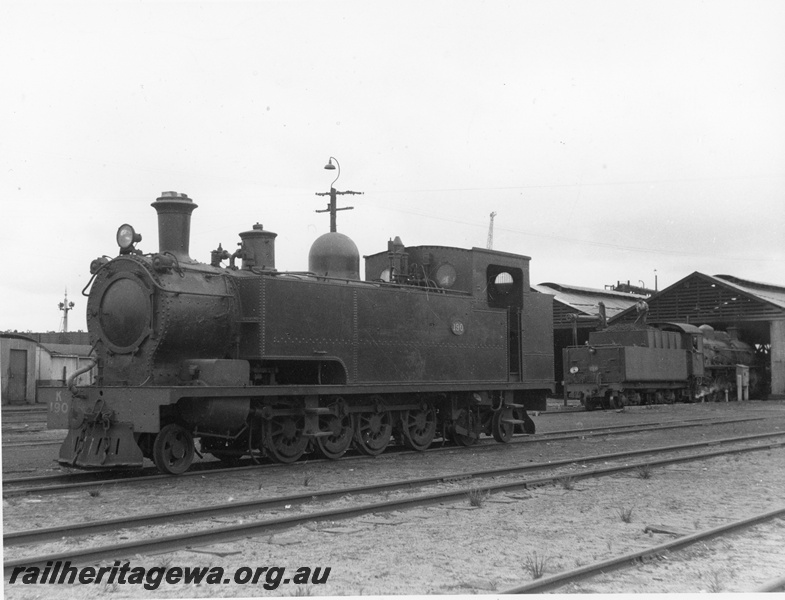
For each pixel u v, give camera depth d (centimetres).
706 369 4325
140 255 1308
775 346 4469
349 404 1519
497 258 1803
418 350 1608
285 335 1383
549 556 753
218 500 1038
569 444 1814
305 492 1103
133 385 1273
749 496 1102
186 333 1277
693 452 1619
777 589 642
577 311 4512
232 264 1424
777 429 2241
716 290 4622
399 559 739
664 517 945
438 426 1736
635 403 3800
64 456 1270
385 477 1253
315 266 1577
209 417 1254
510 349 1861
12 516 923
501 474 1268
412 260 1781
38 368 3566
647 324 4072
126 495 1073
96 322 1330
